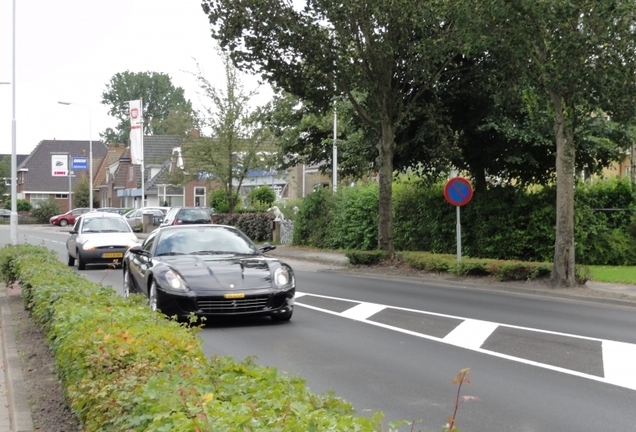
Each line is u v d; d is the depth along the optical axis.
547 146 24.00
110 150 99.50
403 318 12.91
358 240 31.03
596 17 16.11
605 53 16.78
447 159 24.47
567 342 10.53
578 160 24.77
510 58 18.61
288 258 30.19
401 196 28.84
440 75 23.16
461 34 18.73
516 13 16.70
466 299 15.98
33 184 98.12
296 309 14.07
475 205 25.45
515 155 23.38
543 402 7.25
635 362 9.10
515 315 13.39
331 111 27.19
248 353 9.71
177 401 3.93
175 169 45.34
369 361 9.20
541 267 18.50
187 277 11.50
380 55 22.34
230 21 22.25
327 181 63.72
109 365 5.14
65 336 6.56
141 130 51.81
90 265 25.23
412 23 21.73
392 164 24.95
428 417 6.75
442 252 27.02
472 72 22.75
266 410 3.91
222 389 4.54
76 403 4.92
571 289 17.28
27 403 6.87
